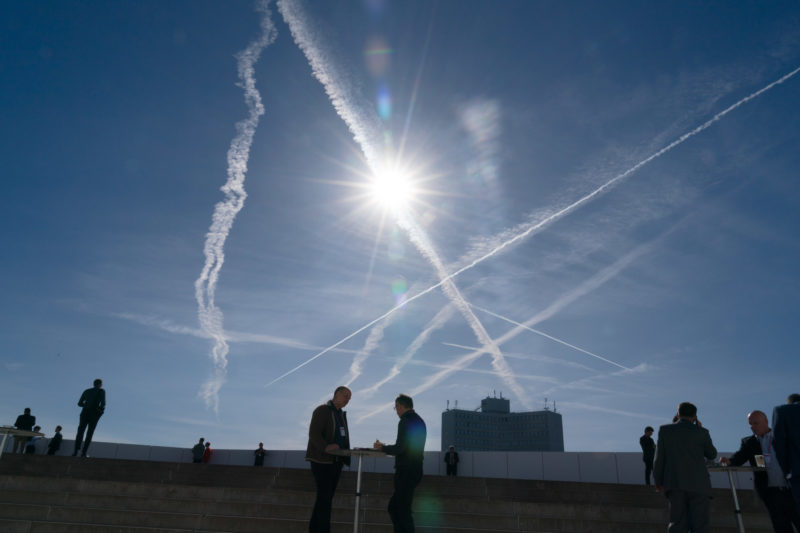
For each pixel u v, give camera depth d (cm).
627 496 1214
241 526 793
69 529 762
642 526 830
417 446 570
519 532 821
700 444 556
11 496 851
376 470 1978
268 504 841
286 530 787
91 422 1234
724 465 611
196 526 797
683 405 586
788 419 459
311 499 891
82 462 1198
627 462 1744
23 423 1491
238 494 899
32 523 765
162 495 896
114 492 896
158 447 2262
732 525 927
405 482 558
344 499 892
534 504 890
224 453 2369
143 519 803
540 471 1873
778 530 590
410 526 544
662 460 562
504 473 1928
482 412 16762
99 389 1252
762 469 582
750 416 627
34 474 1160
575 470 1814
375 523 828
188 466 1272
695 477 538
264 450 2325
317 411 618
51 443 1755
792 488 448
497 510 880
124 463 1231
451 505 882
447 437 16362
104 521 802
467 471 2009
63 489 898
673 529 539
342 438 614
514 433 16488
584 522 838
